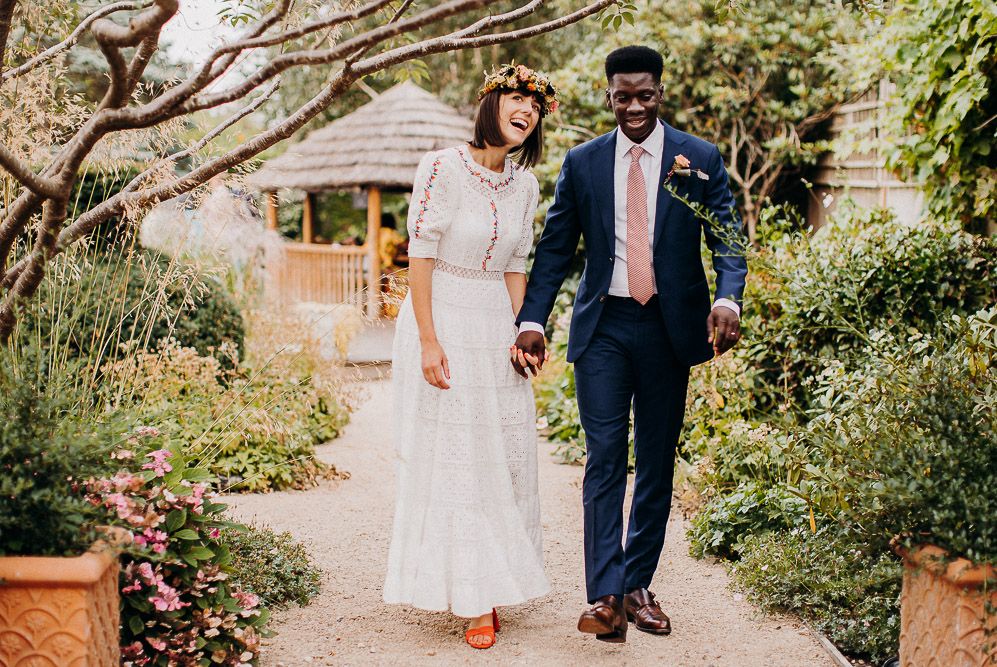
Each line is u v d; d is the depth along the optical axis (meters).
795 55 10.91
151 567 2.86
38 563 2.32
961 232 5.59
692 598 3.83
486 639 3.33
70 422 2.68
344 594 3.87
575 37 17.41
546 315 3.47
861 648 3.26
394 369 3.48
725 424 5.27
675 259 3.33
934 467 2.59
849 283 5.13
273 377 6.07
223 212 4.28
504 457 3.42
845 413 3.59
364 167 13.56
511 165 3.46
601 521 3.30
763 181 11.76
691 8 11.08
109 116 2.46
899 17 6.07
